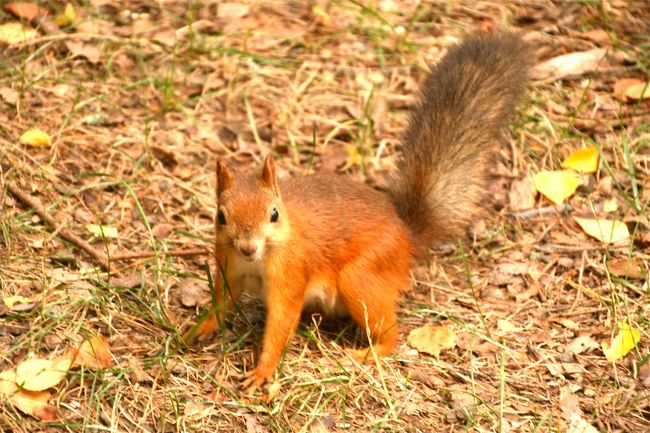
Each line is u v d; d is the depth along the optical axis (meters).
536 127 12.63
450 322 10.09
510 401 9.04
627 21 14.27
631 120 12.59
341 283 9.51
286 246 8.97
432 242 10.66
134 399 8.63
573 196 11.79
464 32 14.07
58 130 12.07
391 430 8.59
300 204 9.28
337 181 9.81
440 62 11.50
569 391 9.16
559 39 13.93
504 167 12.22
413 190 10.63
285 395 8.90
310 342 9.72
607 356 9.54
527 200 11.75
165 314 9.55
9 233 10.41
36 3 14.15
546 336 9.88
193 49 13.59
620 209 11.52
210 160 12.15
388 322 9.60
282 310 9.08
